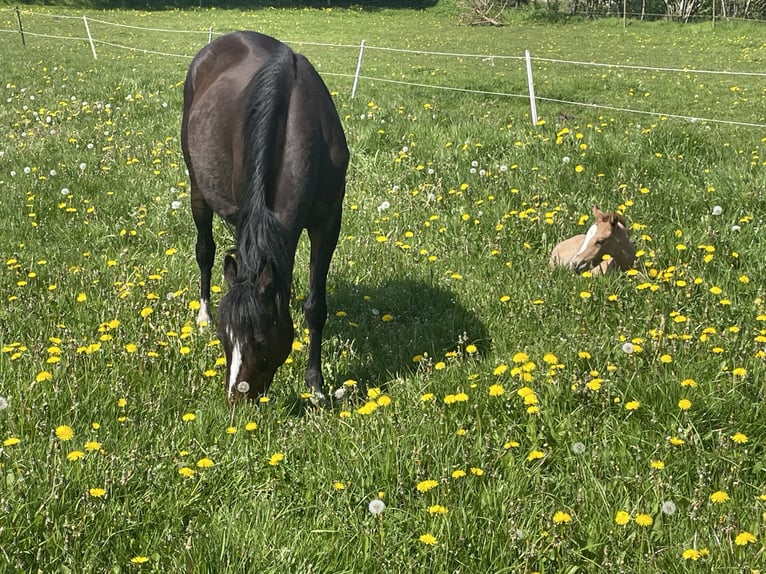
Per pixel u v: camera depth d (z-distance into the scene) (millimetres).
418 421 4398
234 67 5848
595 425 4348
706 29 39594
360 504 3844
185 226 7645
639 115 16078
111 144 10531
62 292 5961
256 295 4176
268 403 4539
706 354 4953
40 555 3371
